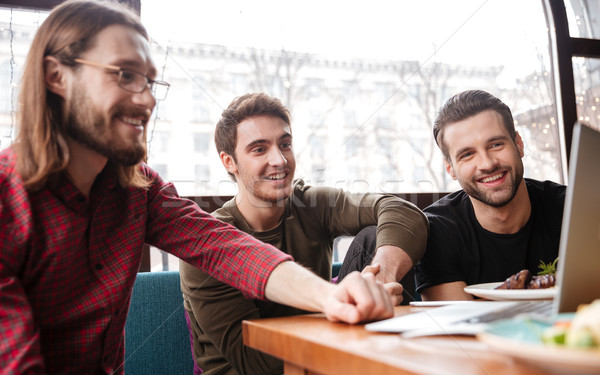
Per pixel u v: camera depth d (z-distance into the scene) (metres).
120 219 0.85
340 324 0.60
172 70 1.41
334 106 1.59
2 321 0.60
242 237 0.86
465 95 1.29
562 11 2.12
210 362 1.08
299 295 0.71
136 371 1.25
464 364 0.37
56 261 0.73
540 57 2.10
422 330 0.49
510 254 1.21
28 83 0.74
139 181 0.87
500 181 1.21
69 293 0.77
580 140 0.48
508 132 1.24
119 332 0.86
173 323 1.29
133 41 0.77
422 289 1.23
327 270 1.24
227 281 0.84
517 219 1.22
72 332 0.78
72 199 0.76
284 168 1.21
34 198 0.73
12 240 0.69
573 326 0.34
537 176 2.17
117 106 0.75
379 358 0.40
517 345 0.33
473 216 1.25
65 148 0.74
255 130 1.20
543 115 2.14
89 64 0.74
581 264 0.48
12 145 0.74
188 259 0.89
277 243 1.19
